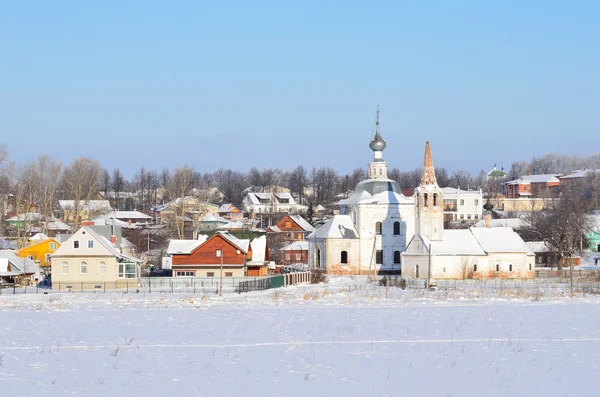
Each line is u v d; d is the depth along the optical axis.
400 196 167.62
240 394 48.59
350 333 72.81
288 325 77.81
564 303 100.62
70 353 61.81
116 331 73.94
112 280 132.62
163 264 167.00
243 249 145.50
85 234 133.38
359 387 50.53
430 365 57.47
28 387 50.03
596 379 53.25
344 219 165.50
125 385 50.75
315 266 167.25
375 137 171.62
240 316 84.81
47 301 105.44
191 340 68.62
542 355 61.47
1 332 73.06
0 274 141.75
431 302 102.12
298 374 54.16
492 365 57.53
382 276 157.38
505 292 116.88
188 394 48.53
